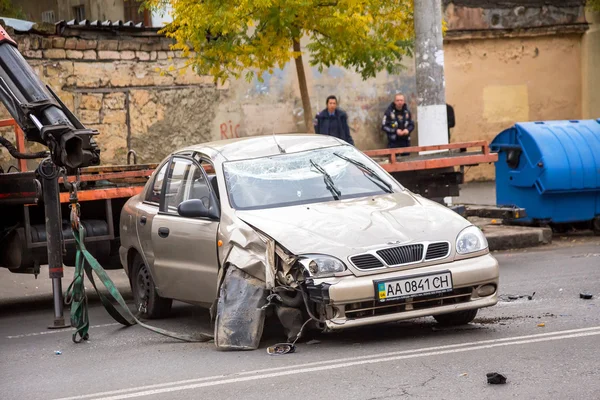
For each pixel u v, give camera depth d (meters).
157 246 15.42
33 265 18.19
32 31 29.73
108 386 11.22
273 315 13.22
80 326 14.64
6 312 19.22
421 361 11.24
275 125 35.94
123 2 38.44
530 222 25.17
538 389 9.61
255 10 23.58
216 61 24.88
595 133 24.89
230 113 34.75
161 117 32.84
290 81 36.25
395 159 20.81
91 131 14.74
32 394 11.12
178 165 15.87
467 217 25.05
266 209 13.62
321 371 11.06
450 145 21.14
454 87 40.12
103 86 31.45
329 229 12.63
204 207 14.00
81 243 14.98
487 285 12.66
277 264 12.51
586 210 24.94
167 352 13.24
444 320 13.71
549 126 25.00
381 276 12.09
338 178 14.47
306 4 23.16
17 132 19.27
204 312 16.92
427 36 25.22
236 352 12.72
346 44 25.45
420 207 13.51
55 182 15.81
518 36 40.59
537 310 14.58
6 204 17.86
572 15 41.06
